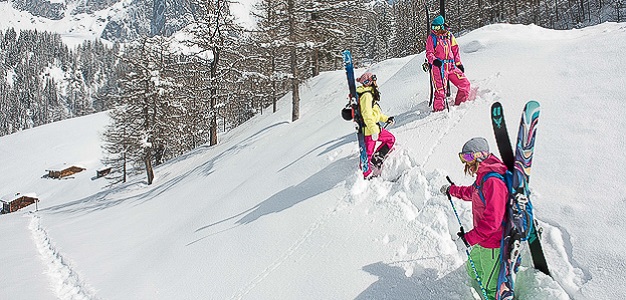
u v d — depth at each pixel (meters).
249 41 25.59
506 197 3.32
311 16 26.66
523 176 3.29
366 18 31.88
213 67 27.05
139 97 29.97
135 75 30.38
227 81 27.06
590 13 53.78
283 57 26.66
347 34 29.20
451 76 7.02
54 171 68.62
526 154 3.27
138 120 30.20
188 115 32.00
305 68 29.69
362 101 6.25
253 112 39.72
